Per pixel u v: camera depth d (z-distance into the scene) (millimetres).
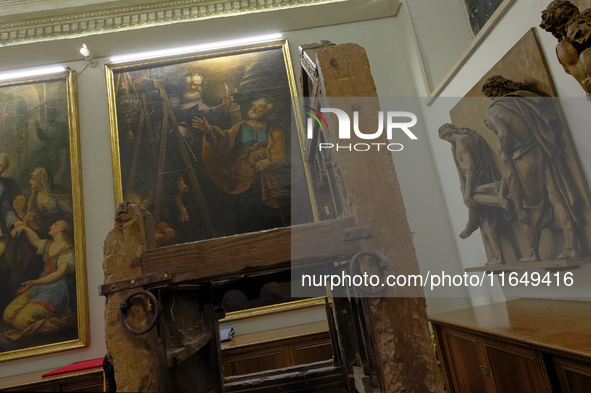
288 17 4902
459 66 3754
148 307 1033
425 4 4777
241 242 1078
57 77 4793
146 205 4492
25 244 4379
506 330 2289
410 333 1043
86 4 4691
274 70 4914
